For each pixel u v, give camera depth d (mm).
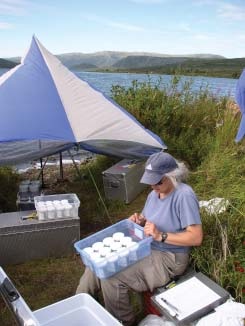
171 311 2357
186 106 7176
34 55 5250
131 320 2764
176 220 2707
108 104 5016
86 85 5121
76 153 7500
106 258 2525
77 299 2402
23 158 5102
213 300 2432
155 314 2633
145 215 2934
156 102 7055
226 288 2773
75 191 5809
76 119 4668
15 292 1867
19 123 4383
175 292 2535
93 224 4766
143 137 5020
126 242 2688
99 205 5238
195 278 2688
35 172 6727
